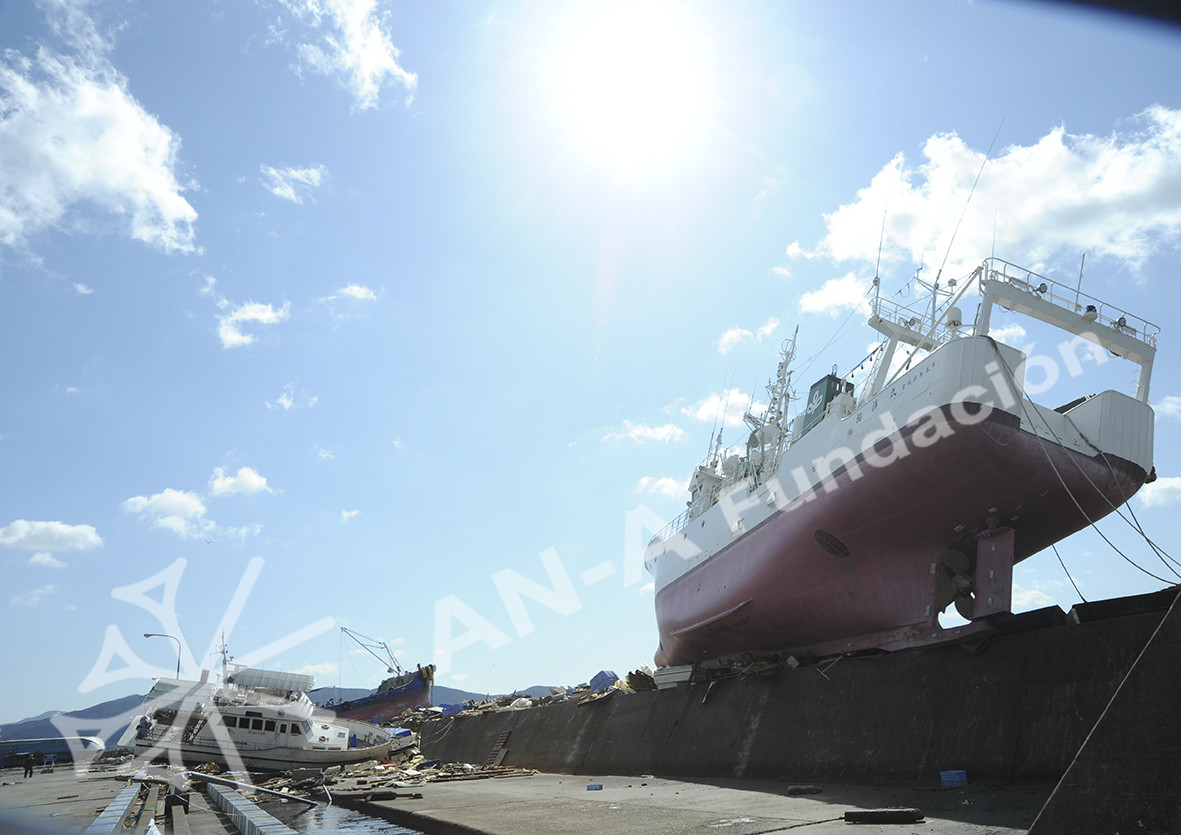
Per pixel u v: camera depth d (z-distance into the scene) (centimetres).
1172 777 647
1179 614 688
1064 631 1644
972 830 1116
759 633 2845
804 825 1251
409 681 8044
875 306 2430
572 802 1889
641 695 3303
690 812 1527
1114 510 1991
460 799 2155
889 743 1922
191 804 2523
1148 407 1998
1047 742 1550
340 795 2523
